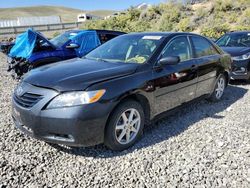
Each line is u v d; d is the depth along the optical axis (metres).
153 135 4.35
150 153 3.79
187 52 5.03
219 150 3.89
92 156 3.70
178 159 3.64
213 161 3.61
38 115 3.41
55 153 3.75
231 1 24.92
